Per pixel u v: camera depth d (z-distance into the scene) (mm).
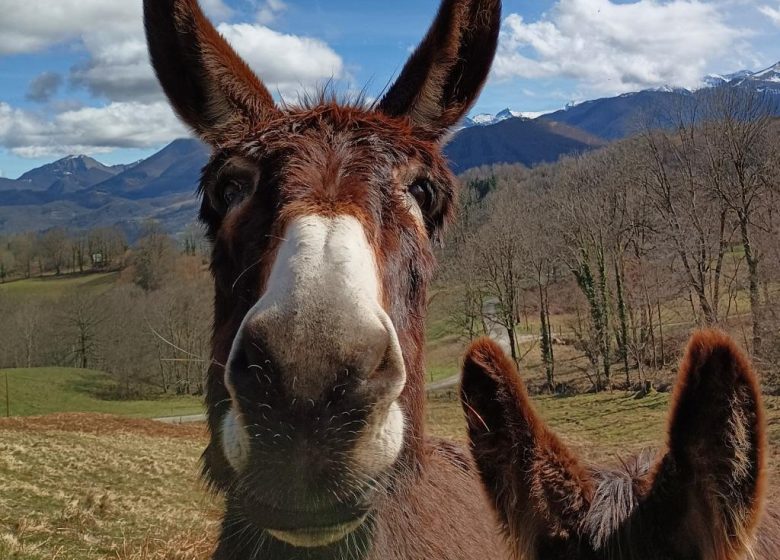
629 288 12656
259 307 746
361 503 774
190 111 1131
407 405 971
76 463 5676
